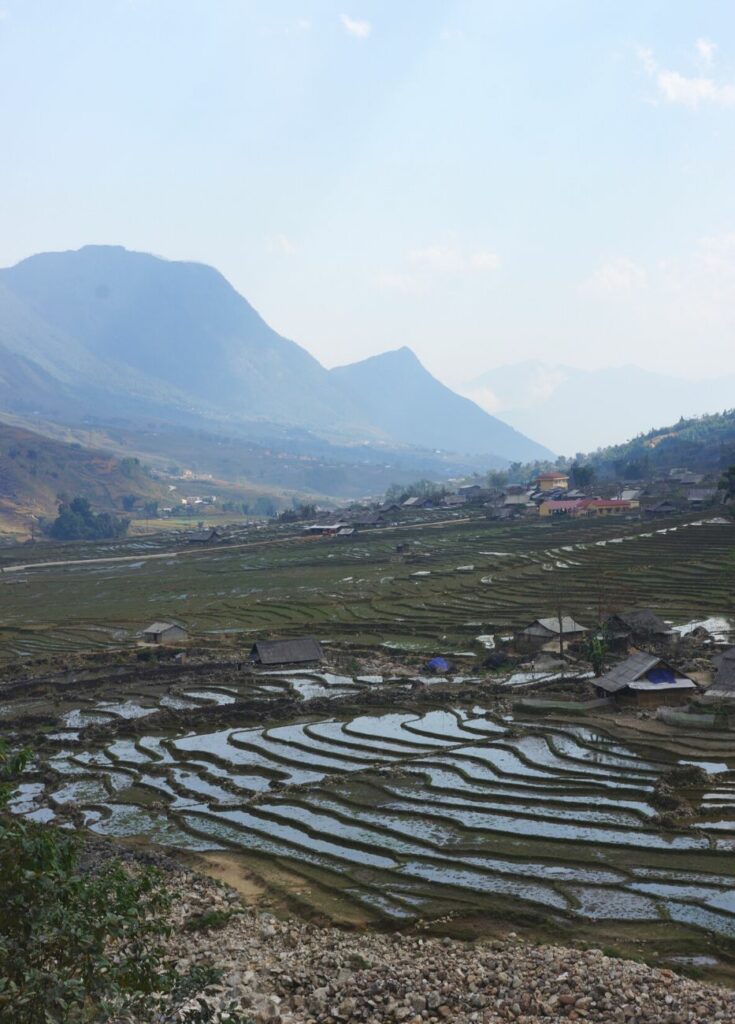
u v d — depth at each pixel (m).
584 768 65.50
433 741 76.44
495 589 153.25
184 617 154.38
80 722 94.69
